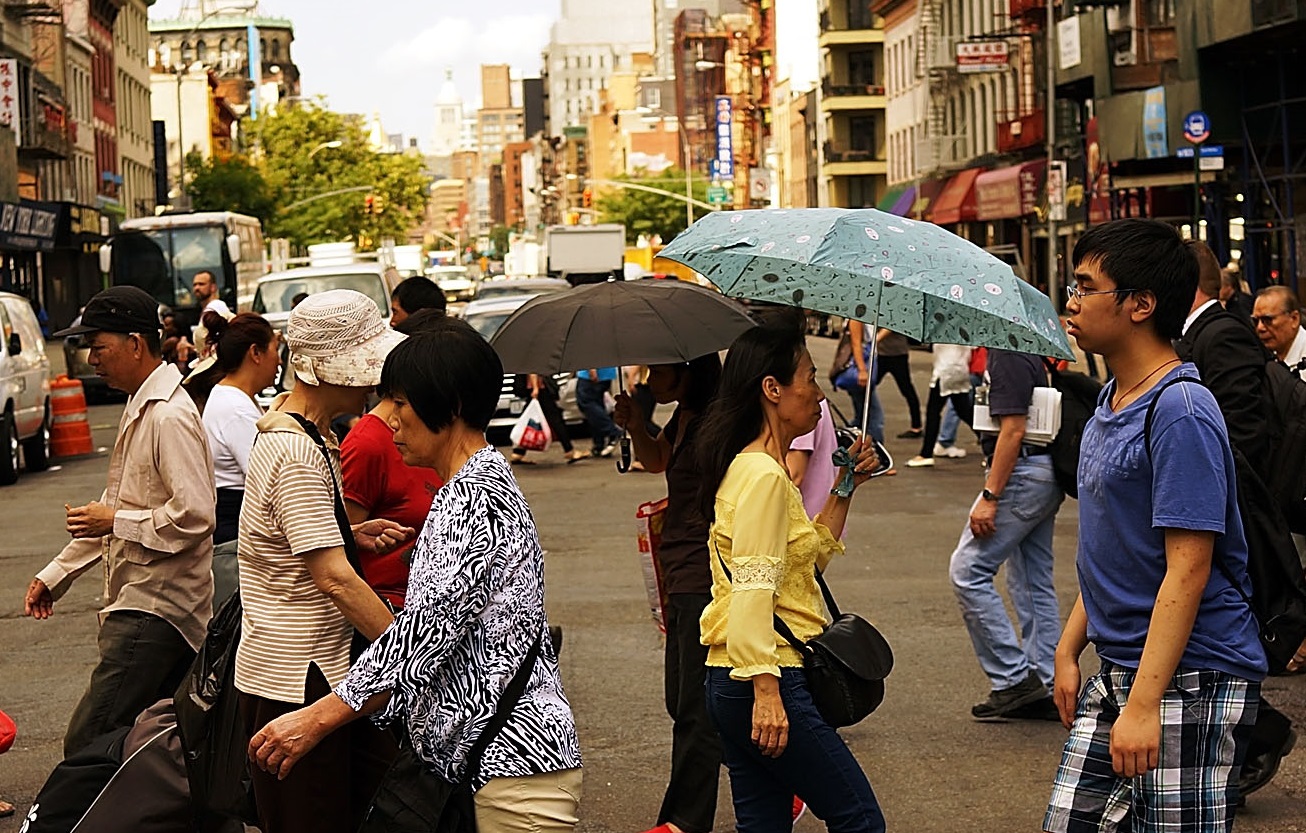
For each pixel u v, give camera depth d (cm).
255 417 814
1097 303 455
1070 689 500
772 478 514
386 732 520
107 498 671
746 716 528
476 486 442
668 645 671
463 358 451
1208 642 451
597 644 1100
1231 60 3547
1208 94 3550
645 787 779
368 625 498
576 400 2322
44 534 1753
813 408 532
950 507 1733
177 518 646
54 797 555
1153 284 451
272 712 504
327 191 12256
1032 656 895
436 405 450
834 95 9150
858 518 1667
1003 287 552
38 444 2456
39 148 6350
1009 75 6225
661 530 681
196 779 519
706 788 658
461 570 434
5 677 1062
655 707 928
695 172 14625
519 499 447
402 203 13238
